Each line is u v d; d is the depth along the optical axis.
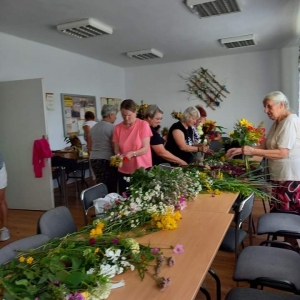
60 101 5.68
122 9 3.71
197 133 3.54
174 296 1.07
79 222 3.88
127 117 2.73
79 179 6.34
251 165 3.01
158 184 1.91
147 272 1.23
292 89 6.43
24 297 1.00
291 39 5.55
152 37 5.04
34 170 4.30
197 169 2.68
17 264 1.21
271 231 2.17
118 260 1.24
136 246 1.32
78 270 1.13
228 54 6.77
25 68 4.91
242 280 1.63
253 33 5.02
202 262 1.30
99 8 3.66
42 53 5.23
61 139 5.72
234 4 3.55
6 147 4.48
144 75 7.73
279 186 2.53
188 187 2.13
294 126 2.38
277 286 1.50
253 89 6.76
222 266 2.63
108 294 1.07
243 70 6.79
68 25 4.12
